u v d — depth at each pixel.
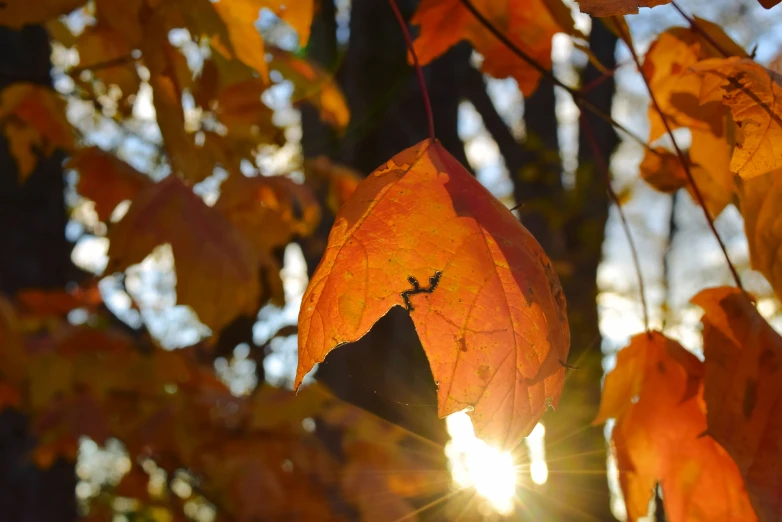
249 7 0.56
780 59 0.60
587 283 1.30
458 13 0.59
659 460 0.54
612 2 0.44
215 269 0.60
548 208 1.32
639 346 0.55
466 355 0.45
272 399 0.81
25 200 1.42
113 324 1.03
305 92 0.69
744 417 0.49
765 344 0.50
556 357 0.46
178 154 0.58
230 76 0.62
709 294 0.51
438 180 0.47
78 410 0.77
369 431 0.81
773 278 0.49
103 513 1.29
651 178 0.57
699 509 0.54
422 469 0.81
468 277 0.46
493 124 1.56
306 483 0.79
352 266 0.46
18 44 1.20
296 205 0.83
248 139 0.66
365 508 0.77
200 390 0.82
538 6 0.59
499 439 0.45
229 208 0.68
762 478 0.48
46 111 0.73
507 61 0.60
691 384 0.54
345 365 0.90
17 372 0.77
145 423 0.78
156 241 0.60
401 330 0.90
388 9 0.95
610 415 0.55
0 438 1.36
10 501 1.36
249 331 1.07
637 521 0.54
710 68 0.48
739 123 0.47
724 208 0.56
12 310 0.77
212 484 0.83
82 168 0.70
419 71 0.49
